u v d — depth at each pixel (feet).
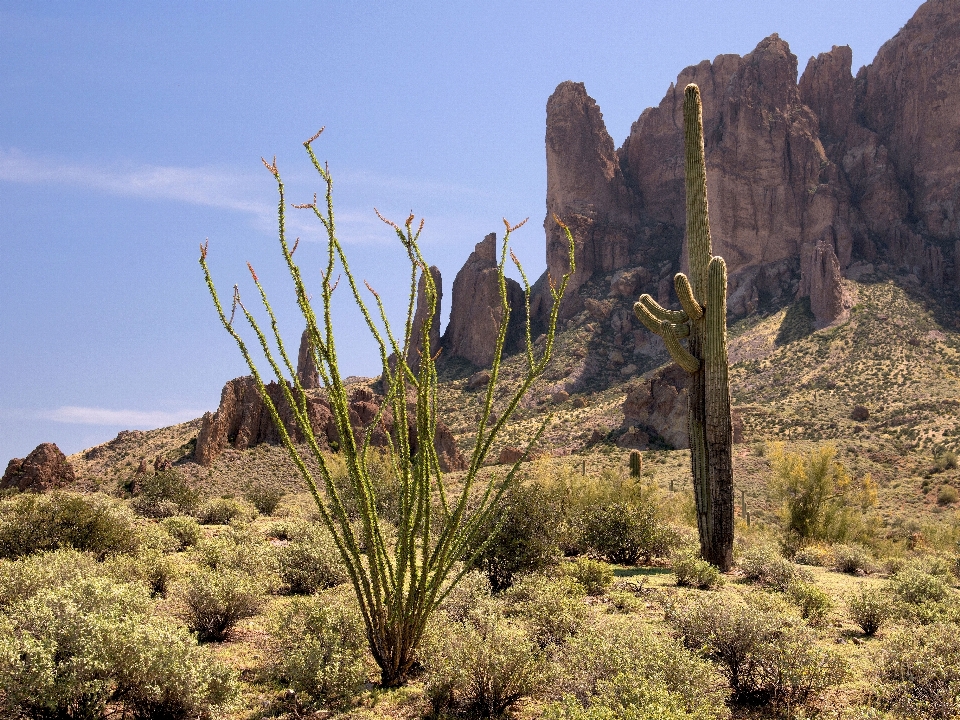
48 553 34.94
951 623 28.14
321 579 37.83
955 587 50.03
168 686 20.51
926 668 23.38
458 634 24.53
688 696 21.31
